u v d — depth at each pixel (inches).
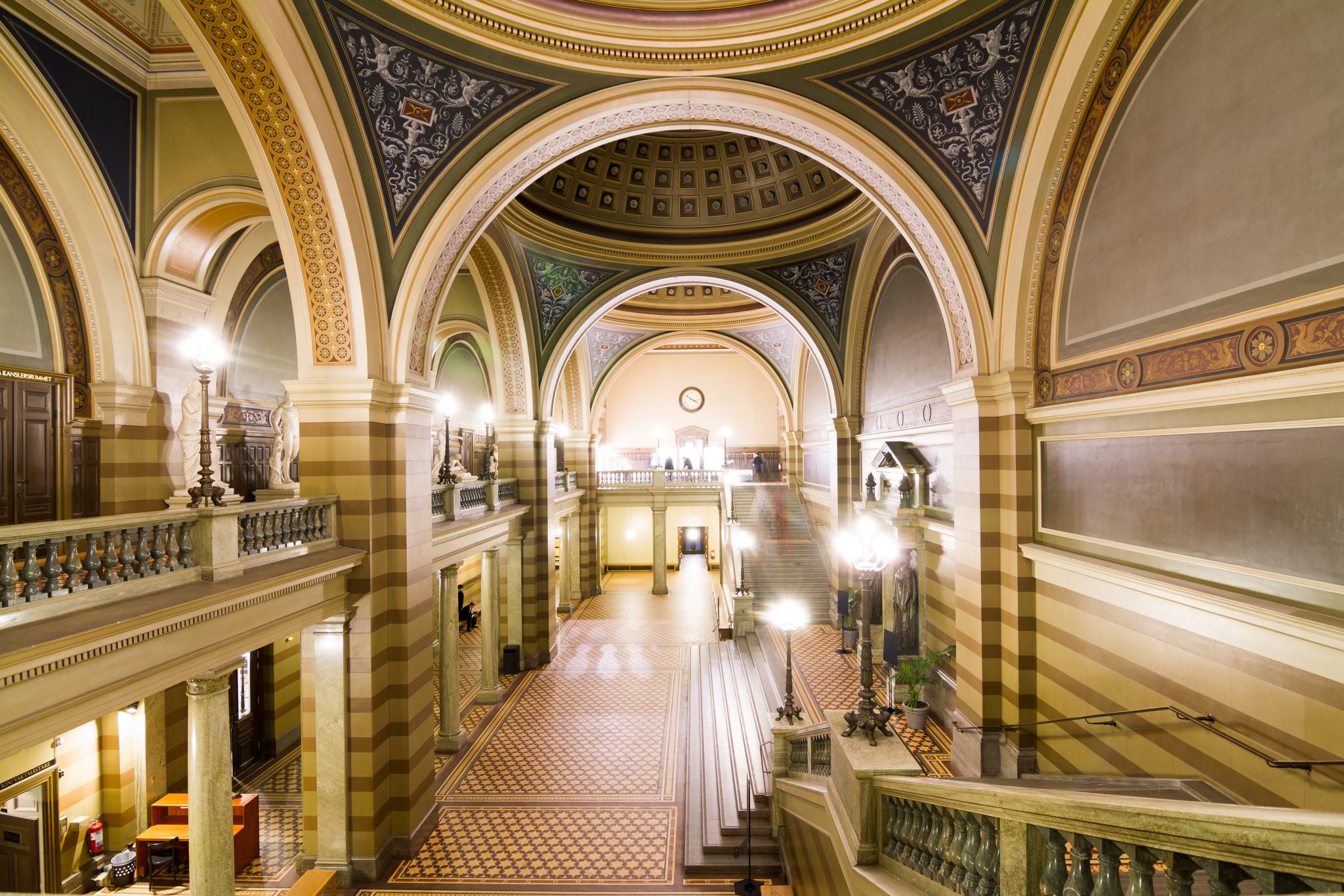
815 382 831.1
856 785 181.0
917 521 457.4
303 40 240.5
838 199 530.9
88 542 186.2
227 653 218.7
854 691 468.1
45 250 307.7
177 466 347.6
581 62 289.1
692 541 1173.1
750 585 700.0
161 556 205.3
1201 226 206.8
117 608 179.6
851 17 273.3
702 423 1146.7
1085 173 269.6
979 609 326.0
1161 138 225.8
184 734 360.2
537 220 529.3
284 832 350.6
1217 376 199.3
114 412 324.5
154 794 338.0
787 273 607.2
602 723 479.2
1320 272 164.9
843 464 636.1
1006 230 302.8
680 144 549.0
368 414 291.3
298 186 269.0
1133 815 86.4
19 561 263.4
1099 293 262.4
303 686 295.1
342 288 285.7
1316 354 165.5
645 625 753.0
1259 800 182.7
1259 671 182.9
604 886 295.1
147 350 332.5
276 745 453.1
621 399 1148.5
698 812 354.0
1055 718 293.1
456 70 280.7
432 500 361.4
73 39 275.6
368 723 291.4
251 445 429.7
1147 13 227.8
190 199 319.3
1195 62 209.2
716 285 617.3
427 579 334.0
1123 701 245.1
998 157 294.5
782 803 313.3
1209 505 204.5
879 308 569.3
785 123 323.6
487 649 521.0
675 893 291.4
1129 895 89.7
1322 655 160.2
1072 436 280.5
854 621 563.2
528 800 369.7
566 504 749.3
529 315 582.9
